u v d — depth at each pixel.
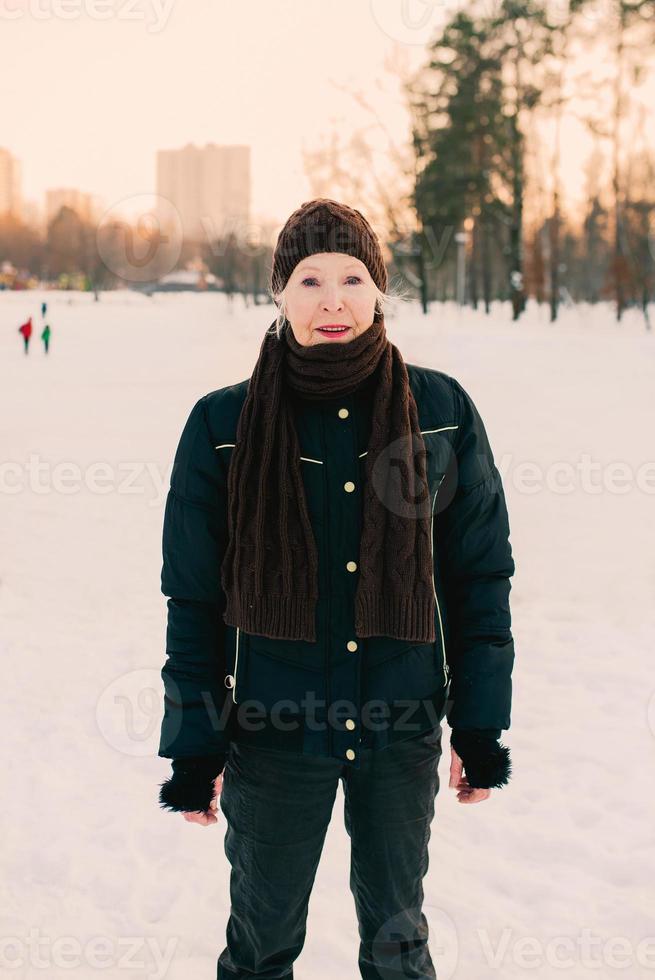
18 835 2.73
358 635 1.57
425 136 31.56
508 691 1.68
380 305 1.65
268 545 1.58
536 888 2.52
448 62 30.86
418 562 1.58
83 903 2.44
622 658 4.14
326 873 2.62
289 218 1.64
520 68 29.12
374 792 1.65
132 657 4.16
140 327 30.70
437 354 18.64
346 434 1.60
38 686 3.81
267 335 1.66
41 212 58.59
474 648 1.68
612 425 10.12
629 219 33.75
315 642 1.61
